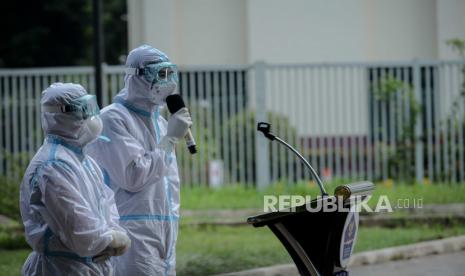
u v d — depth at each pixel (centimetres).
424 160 2239
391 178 2228
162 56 956
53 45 4234
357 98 2445
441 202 1956
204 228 1834
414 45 2742
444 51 2677
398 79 2233
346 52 2734
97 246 820
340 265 819
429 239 1636
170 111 944
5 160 2230
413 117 2223
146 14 2795
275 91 2367
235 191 2183
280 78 2241
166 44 2791
